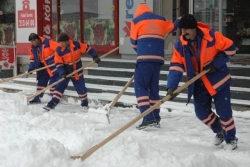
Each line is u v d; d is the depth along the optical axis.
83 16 14.03
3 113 7.33
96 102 9.04
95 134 5.35
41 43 9.10
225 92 4.92
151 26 6.45
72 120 7.23
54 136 5.23
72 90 10.15
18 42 12.76
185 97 8.21
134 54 11.02
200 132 6.26
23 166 3.82
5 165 3.91
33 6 12.42
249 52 11.31
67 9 14.53
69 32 14.53
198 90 5.04
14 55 12.53
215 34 4.75
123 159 4.00
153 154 4.19
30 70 9.34
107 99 8.91
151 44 6.42
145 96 6.41
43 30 12.54
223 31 11.23
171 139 5.70
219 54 4.78
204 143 5.46
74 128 6.36
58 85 8.42
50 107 8.38
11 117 6.89
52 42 9.01
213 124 5.21
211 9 11.22
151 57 6.39
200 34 4.72
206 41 4.72
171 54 11.48
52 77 9.12
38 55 9.19
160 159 3.94
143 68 6.40
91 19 13.84
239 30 11.32
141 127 6.44
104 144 4.15
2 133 5.42
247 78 8.03
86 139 4.74
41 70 9.37
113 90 9.40
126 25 11.12
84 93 8.52
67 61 8.17
